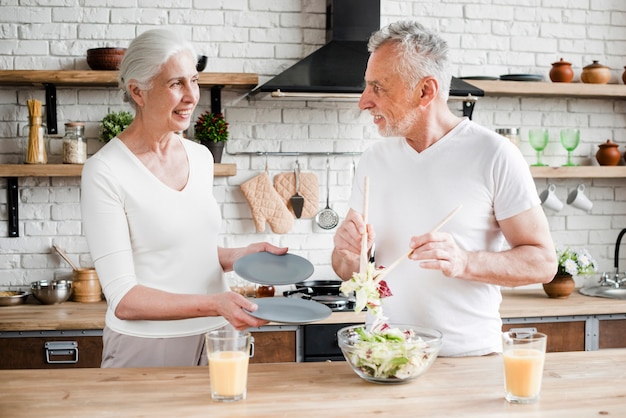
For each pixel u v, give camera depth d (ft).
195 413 5.06
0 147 12.41
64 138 12.01
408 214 7.30
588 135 14.12
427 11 13.48
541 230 6.93
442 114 7.34
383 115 7.27
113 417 4.99
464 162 7.13
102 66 11.86
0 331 10.57
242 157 13.01
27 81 11.75
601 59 14.08
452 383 5.74
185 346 7.39
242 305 6.14
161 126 7.18
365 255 6.29
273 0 12.98
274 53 13.01
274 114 13.05
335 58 11.88
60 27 12.47
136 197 7.12
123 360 7.32
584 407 5.17
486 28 13.67
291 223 12.94
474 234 7.09
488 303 7.16
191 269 7.43
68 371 6.11
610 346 12.03
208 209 7.61
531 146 13.44
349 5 12.39
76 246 12.65
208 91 12.83
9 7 12.37
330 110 13.20
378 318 6.06
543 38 13.88
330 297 11.89
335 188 13.28
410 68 7.00
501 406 5.20
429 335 6.10
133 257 7.31
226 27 12.88
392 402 5.29
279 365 6.34
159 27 12.69
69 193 12.60
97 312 11.25
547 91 13.01
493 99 13.78
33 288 11.82
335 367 6.27
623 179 14.08
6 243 12.50
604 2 14.06
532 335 5.34
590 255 13.30
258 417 4.98
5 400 5.33
